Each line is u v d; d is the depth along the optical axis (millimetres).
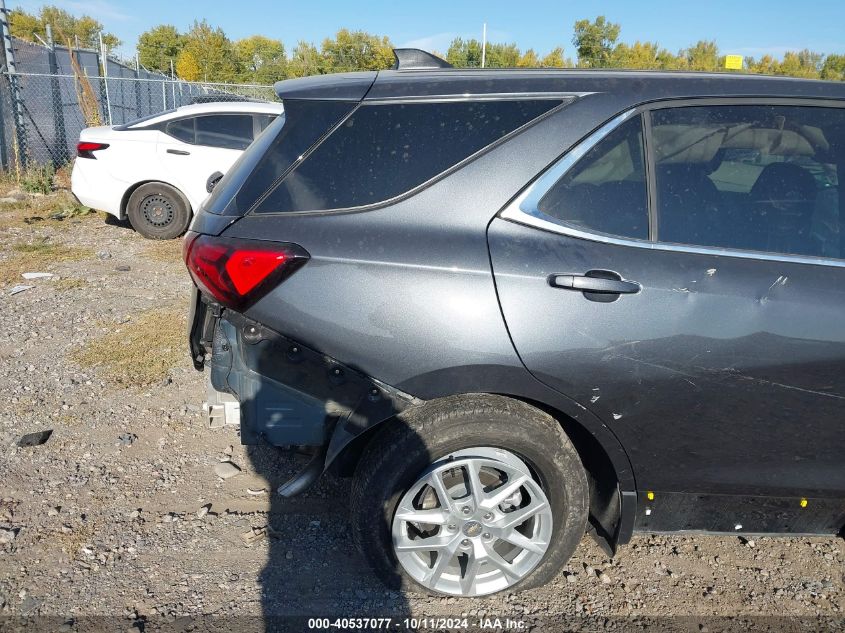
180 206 8719
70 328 5387
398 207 2316
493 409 2334
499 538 2496
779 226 2432
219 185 2666
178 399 4238
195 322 2736
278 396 2352
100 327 5426
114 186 8562
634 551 2975
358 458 2605
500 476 2520
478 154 2342
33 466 3453
